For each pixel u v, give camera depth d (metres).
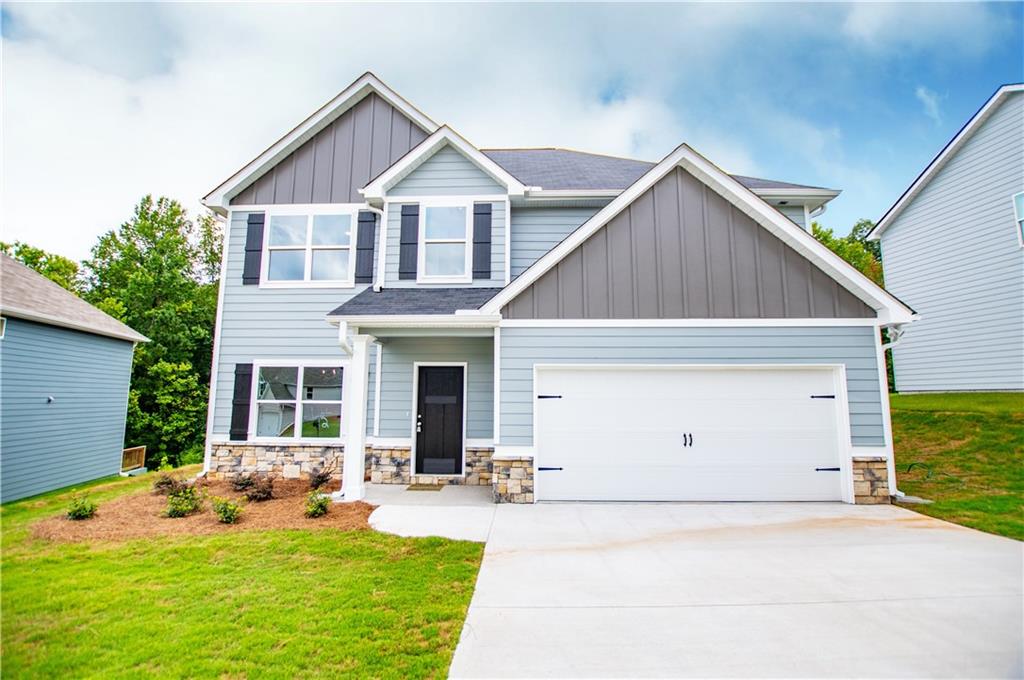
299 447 9.57
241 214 10.35
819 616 3.77
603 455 7.67
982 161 13.41
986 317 13.28
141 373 22.58
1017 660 3.15
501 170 9.62
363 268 10.03
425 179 9.95
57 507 7.76
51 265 23.80
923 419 12.04
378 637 3.41
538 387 7.78
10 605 3.91
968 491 7.93
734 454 7.67
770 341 7.73
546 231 10.22
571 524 6.33
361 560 4.96
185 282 25.12
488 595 4.13
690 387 7.78
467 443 9.18
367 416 9.33
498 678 2.95
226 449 9.62
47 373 11.38
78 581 4.40
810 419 7.70
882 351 7.64
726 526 6.26
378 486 8.80
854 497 7.43
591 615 3.78
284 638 3.39
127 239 25.86
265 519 6.52
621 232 7.96
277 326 9.95
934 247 14.84
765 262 7.87
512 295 7.78
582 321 7.79
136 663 3.10
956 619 3.72
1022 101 12.41
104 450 13.30
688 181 8.05
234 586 4.28
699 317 7.79
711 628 3.58
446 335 8.28
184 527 6.17
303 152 10.52
